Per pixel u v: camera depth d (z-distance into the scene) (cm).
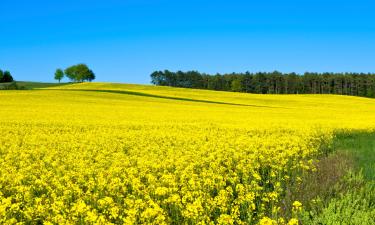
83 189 1177
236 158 1576
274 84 15088
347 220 904
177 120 3609
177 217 910
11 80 15200
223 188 1173
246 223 878
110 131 2647
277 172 1356
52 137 2270
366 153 1917
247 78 15125
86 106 5006
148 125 3092
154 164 1333
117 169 1258
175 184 1093
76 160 1490
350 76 14300
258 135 2623
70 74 16662
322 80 14712
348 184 1267
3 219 852
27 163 1465
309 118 4291
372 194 1130
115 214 862
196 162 1407
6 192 1141
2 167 1405
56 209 897
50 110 4322
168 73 16550
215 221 913
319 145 2108
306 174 1395
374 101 8712
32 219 901
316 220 915
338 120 3991
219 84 15862
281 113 4984
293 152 1691
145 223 813
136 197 1038
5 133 2464
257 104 7119
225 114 4512
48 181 1195
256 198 1097
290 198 1105
